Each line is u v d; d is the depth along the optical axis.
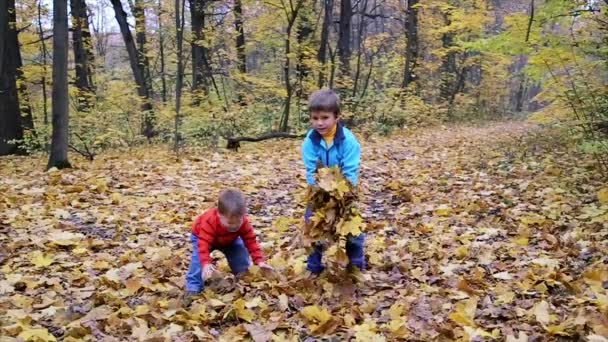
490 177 9.27
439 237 5.87
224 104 19.27
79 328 3.56
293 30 21.12
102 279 4.63
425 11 26.91
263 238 6.14
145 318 3.87
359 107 20.62
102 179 9.13
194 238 4.48
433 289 4.31
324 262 4.87
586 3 10.28
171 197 8.11
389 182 9.47
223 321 3.90
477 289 4.34
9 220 6.51
